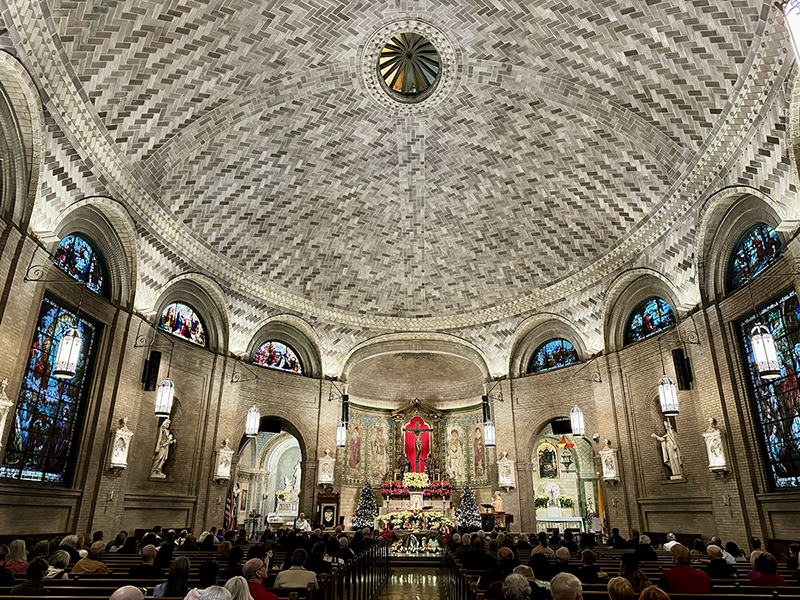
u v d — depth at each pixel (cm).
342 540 1158
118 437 1479
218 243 1944
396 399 2817
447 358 2714
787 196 1232
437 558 1883
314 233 2152
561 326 2222
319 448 2248
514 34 1516
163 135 1516
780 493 1281
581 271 2069
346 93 1738
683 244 1645
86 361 1462
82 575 675
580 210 1931
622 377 1925
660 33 1303
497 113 1791
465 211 2159
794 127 1150
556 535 1388
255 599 546
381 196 2133
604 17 1355
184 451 1798
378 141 1934
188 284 1900
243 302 2102
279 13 1411
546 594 540
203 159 1684
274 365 2264
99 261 1530
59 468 1348
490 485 2433
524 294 2270
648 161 1634
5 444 1121
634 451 1842
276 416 2177
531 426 2241
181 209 1747
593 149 1739
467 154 1970
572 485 2773
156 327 1723
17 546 706
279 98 1658
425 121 1872
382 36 1585
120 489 1506
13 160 1138
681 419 1666
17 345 1144
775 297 1316
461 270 2338
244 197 1897
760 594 513
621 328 1964
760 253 1396
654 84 1428
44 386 1289
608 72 1485
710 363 1526
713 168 1458
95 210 1468
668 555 1082
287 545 1173
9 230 1118
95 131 1335
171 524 1719
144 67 1327
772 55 1144
